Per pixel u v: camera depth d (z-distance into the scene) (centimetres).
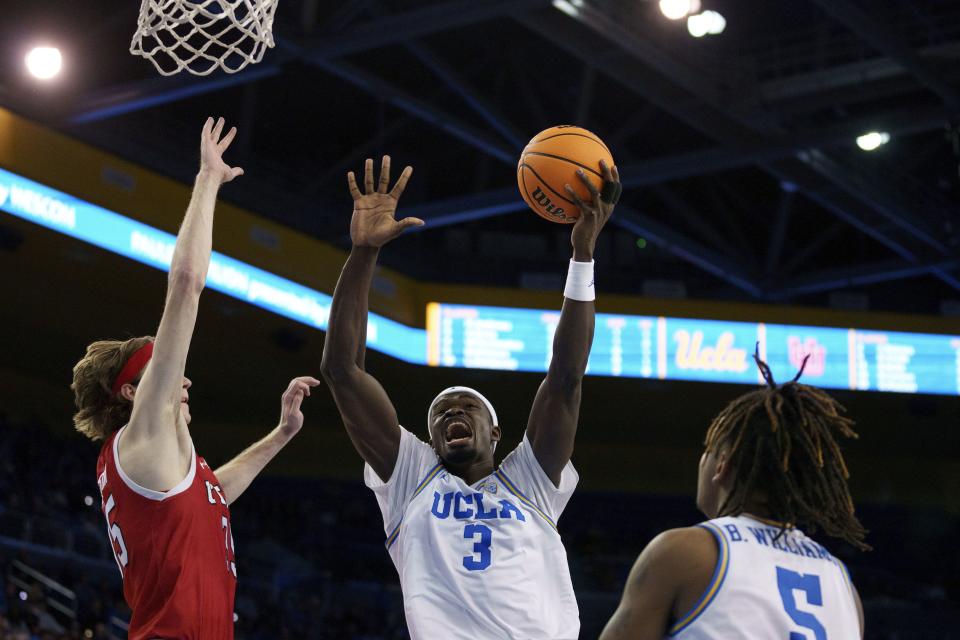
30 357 2158
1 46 1942
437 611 421
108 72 2192
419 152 2658
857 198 2355
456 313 2219
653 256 2808
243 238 1981
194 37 1845
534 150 479
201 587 384
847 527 337
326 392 2311
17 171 1694
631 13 1819
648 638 313
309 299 2070
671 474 2644
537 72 2384
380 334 2136
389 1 2139
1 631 1430
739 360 2300
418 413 2373
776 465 335
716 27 1808
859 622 331
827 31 2156
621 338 2278
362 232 461
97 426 417
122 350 418
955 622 2406
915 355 2366
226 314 2014
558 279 2300
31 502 1827
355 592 2252
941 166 2564
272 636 1952
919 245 2470
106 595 1777
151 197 1858
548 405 457
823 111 2364
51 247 1780
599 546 2509
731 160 2152
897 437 2572
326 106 2461
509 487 453
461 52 2331
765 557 321
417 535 438
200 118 2433
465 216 2270
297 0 1823
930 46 1930
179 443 400
